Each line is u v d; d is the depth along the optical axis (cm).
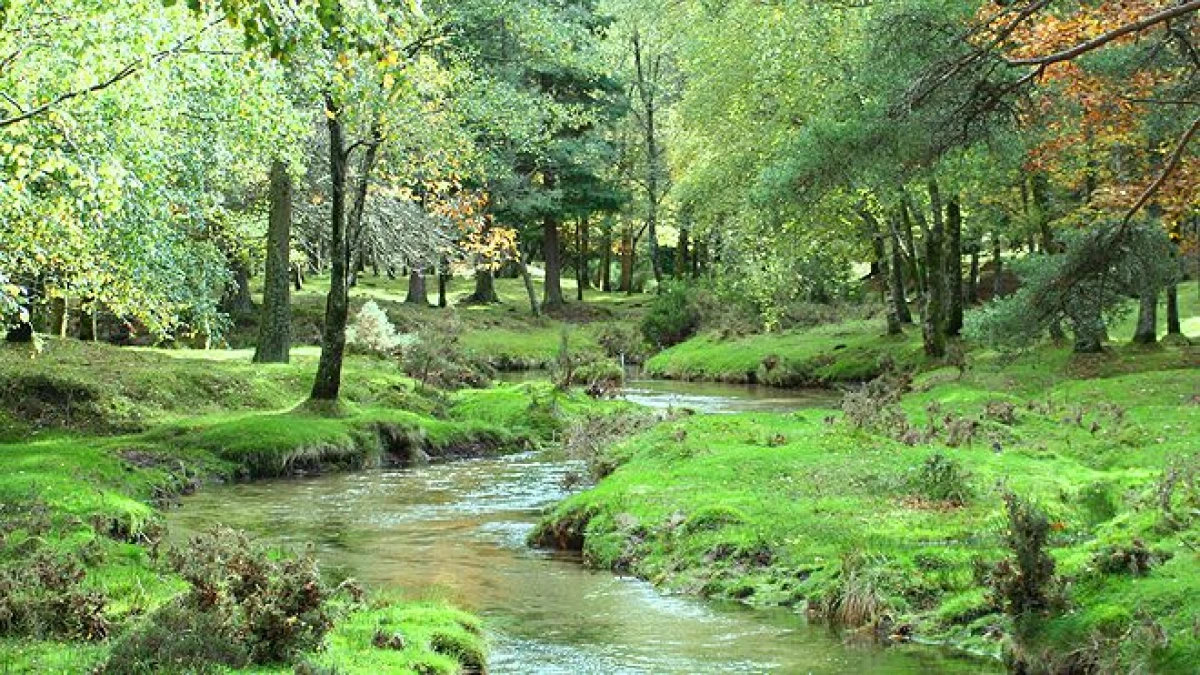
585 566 1534
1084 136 1931
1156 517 1202
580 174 6162
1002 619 1117
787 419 2350
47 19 1298
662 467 1906
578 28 3725
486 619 1239
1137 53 1634
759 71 3578
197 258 2159
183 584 1231
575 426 2858
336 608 1141
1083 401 2592
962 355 3444
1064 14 1711
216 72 1559
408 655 1001
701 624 1218
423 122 2689
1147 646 955
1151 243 1809
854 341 4488
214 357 3447
